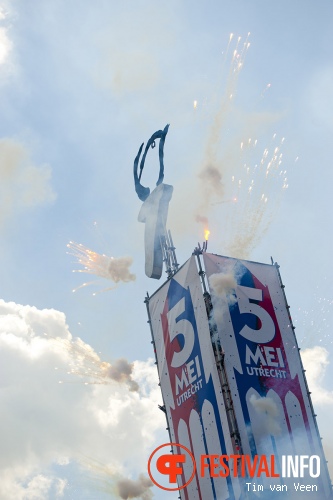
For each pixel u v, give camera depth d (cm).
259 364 6300
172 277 6719
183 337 6519
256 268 6612
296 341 6469
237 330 6344
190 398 6394
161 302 6775
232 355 6266
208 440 6234
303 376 6388
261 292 6525
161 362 6669
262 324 6425
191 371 6412
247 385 6216
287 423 6212
